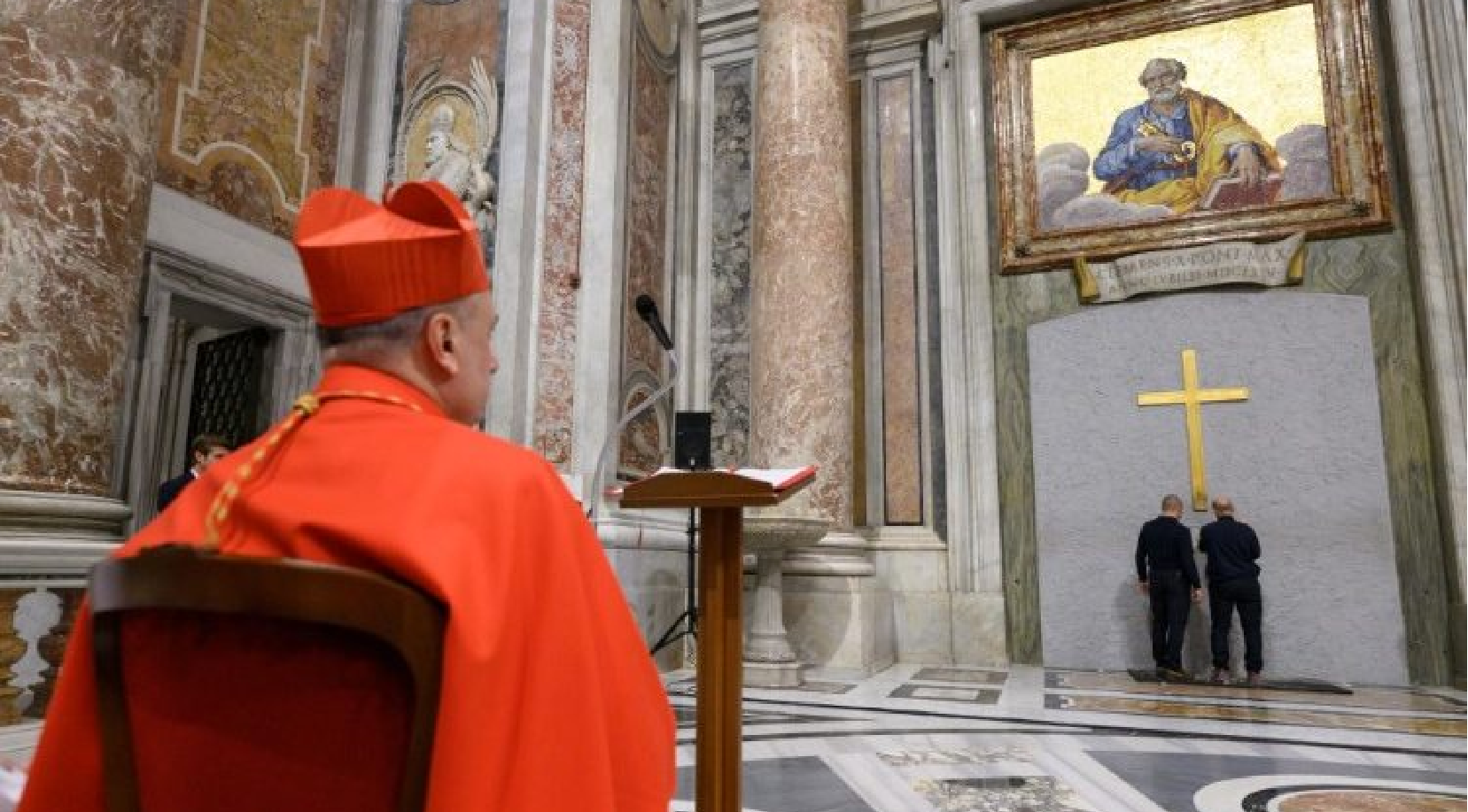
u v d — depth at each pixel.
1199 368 7.71
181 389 8.06
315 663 0.76
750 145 9.09
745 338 8.66
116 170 3.77
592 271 6.96
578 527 0.93
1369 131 7.49
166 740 0.77
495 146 7.04
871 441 8.48
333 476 0.85
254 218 6.68
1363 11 7.67
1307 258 7.61
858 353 8.68
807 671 6.87
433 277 1.00
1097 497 7.86
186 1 6.23
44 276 3.48
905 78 9.09
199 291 6.25
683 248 8.78
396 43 7.81
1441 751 4.06
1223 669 6.75
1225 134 7.97
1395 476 7.10
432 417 0.92
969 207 8.53
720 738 2.22
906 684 6.27
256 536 0.83
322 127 7.43
